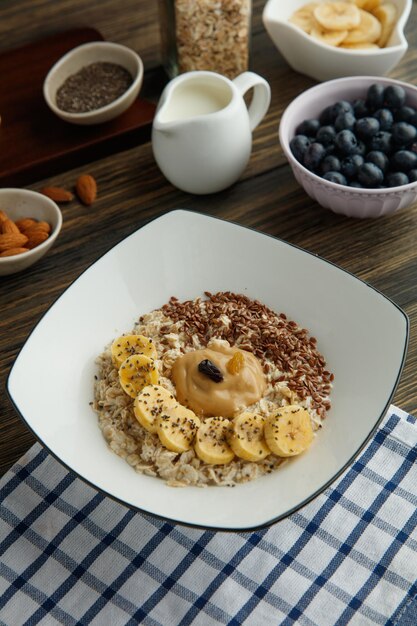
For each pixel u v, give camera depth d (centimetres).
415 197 78
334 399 68
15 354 75
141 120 88
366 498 67
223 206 83
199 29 87
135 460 65
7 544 67
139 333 72
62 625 64
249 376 68
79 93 89
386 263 79
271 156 86
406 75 92
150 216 83
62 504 68
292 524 67
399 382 70
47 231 79
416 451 69
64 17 99
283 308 73
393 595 64
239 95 80
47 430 65
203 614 64
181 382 68
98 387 69
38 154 86
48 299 78
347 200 78
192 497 63
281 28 88
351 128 80
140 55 95
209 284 75
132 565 66
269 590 64
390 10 90
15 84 92
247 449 64
